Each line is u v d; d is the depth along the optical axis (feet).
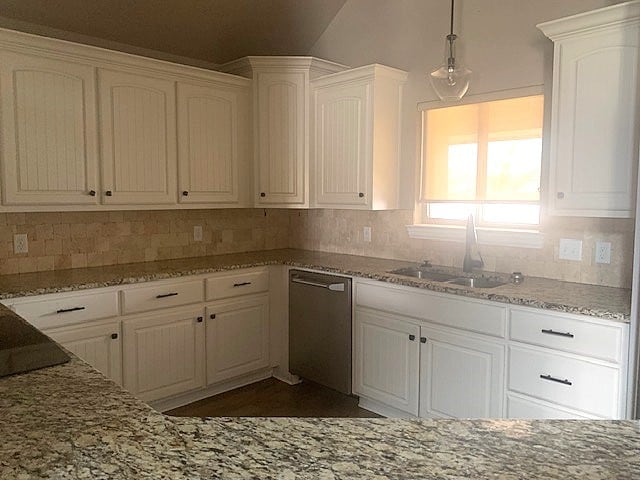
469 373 8.75
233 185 12.33
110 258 11.41
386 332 10.03
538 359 7.86
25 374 4.14
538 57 9.70
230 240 13.55
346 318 10.70
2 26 9.83
